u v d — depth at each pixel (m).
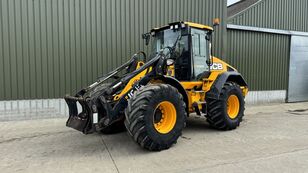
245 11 9.32
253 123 6.33
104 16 7.06
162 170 3.42
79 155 4.03
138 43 7.49
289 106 9.46
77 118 4.33
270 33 9.97
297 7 10.55
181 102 4.44
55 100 6.73
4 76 6.29
